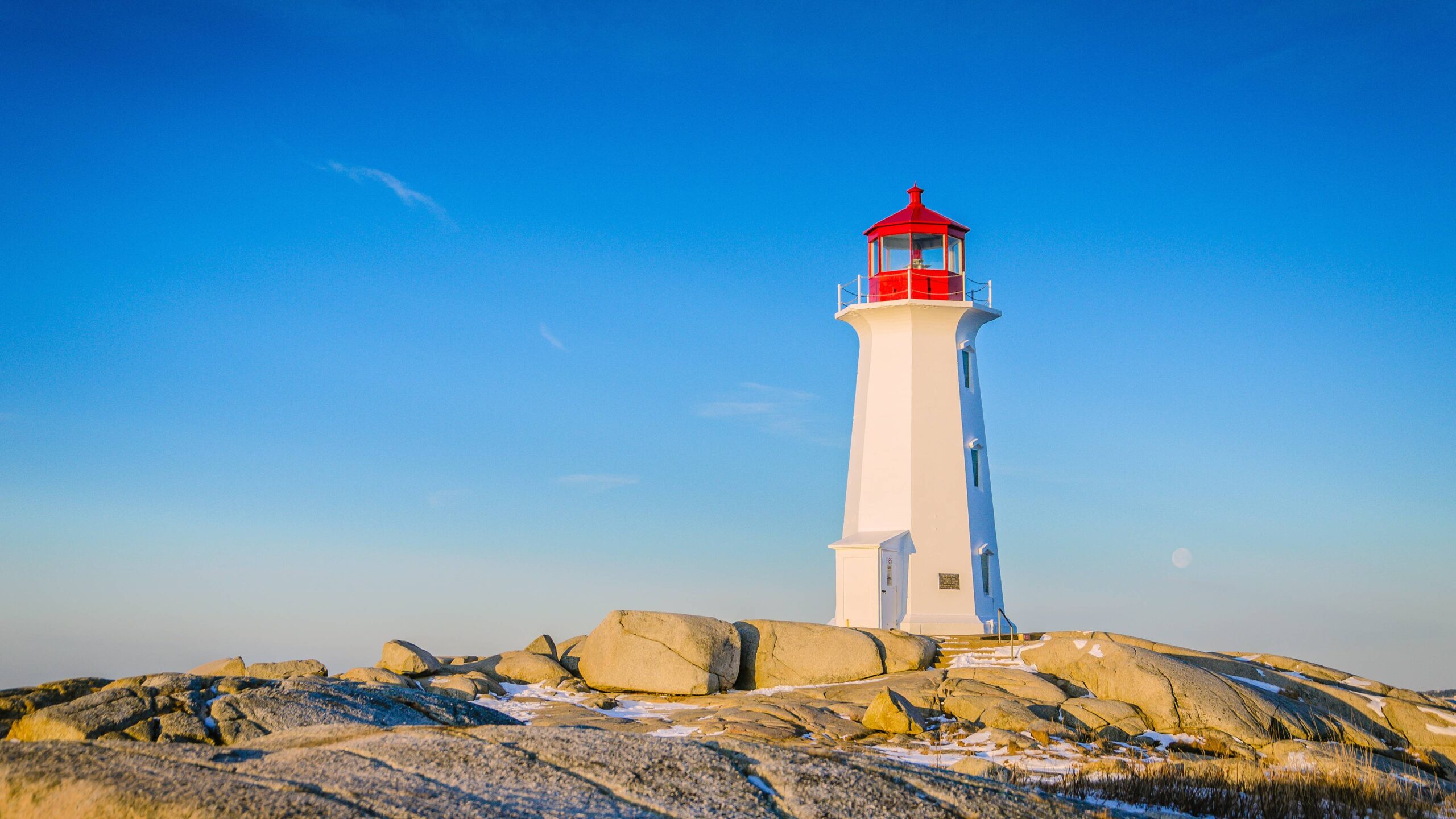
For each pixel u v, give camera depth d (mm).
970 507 38812
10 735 18000
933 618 37562
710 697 29719
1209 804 17078
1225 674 29500
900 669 31312
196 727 17609
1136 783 18234
